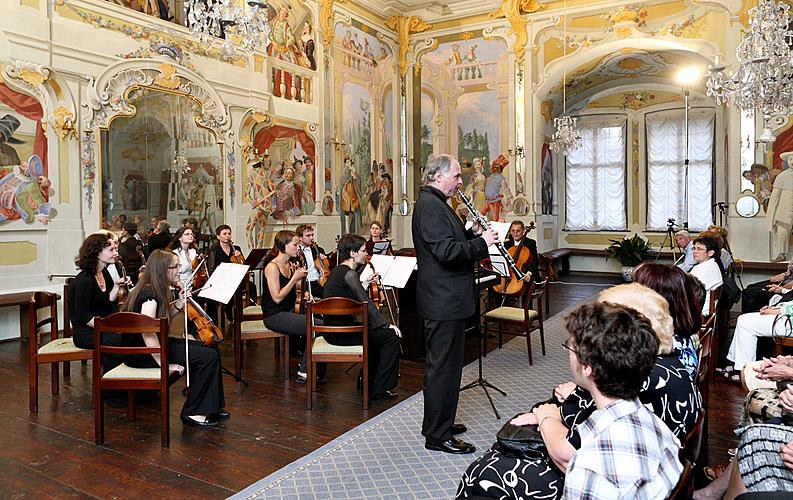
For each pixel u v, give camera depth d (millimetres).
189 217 9383
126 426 4363
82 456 3826
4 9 7082
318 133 11883
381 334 4996
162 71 8852
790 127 10672
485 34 13750
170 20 9117
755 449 2221
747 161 11047
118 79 8328
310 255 7441
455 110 14219
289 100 11164
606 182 16531
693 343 3105
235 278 4969
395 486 3422
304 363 5531
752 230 11062
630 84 15977
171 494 3320
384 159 13977
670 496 1728
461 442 3938
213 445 4027
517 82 13492
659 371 2170
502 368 6113
